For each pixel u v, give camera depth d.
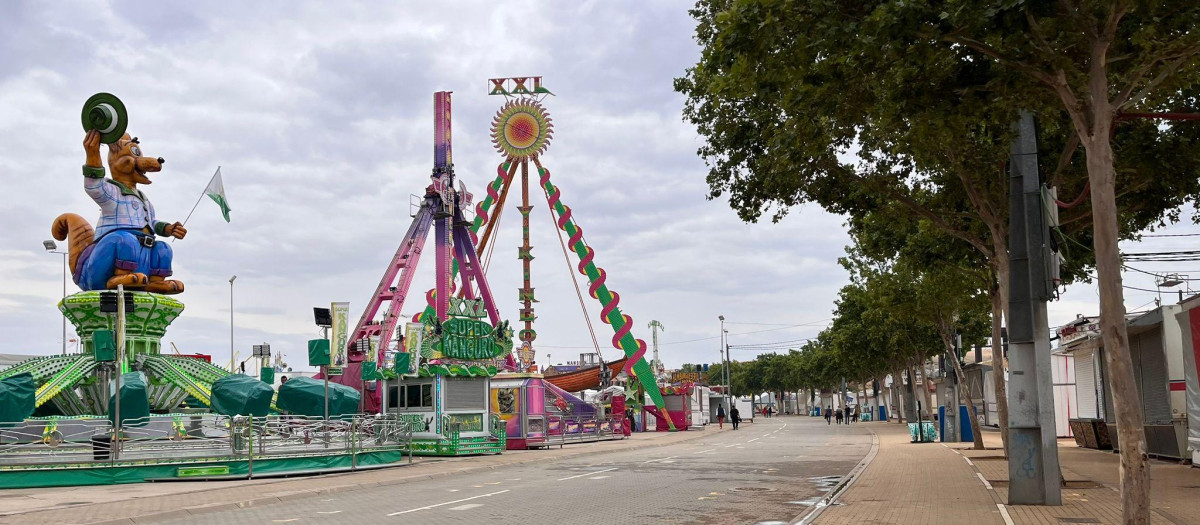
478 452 35.00
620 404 62.72
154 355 32.34
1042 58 12.25
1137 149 18.73
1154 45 13.05
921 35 12.30
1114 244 11.30
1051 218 16.86
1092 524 13.68
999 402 25.52
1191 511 15.27
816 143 17.45
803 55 13.41
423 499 18.97
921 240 26.28
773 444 43.72
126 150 32.94
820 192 22.64
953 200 22.89
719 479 23.23
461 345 35.94
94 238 32.72
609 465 29.45
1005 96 13.74
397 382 35.19
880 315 43.34
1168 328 26.19
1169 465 25.39
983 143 19.16
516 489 21.09
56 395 29.30
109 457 23.31
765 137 21.22
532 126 61.69
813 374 103.44
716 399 107.00
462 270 49.09
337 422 27.55
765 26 12.84
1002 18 11.89
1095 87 11.77
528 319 60.19
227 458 24.30
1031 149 17.02
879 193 22.27
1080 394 40.25
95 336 23.52
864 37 12.27
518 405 40.28
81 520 15.34
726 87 16.27
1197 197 21.06
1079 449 34.75
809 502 17.70
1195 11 11.98
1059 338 44.09
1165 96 15.84
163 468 23.67
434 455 34.19
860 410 118.50
